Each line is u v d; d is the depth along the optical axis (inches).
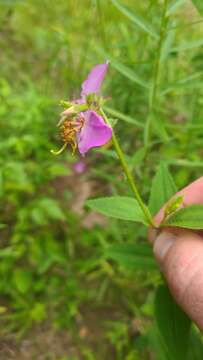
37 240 8.7
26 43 12.4
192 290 4.6
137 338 7.9
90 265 8.7
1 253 8.3
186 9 11.6
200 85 7.3
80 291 8.6
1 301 8.3
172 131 9.4
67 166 10.0
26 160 9.6
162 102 9.7
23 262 8.7
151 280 8.5
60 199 9.6
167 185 5.6
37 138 9.6
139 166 8.3
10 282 8.3
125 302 8.6
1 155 9.3
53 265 8.7
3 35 12.6
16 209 9.1
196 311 4.6
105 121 4.4
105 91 9.5
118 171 9.7
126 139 9.4
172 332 5.5
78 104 4.5
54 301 8.4
